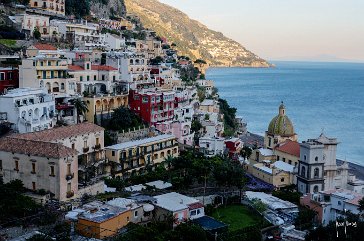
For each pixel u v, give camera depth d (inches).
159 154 5319.9
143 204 3708.2
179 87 7839.6
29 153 3764.8
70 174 3757.4
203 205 4087.1
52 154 3686.0
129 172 4901.6
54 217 3420.3
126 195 4055.1
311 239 3548.2
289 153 5767.7
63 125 5073.8
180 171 4943.4
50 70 5472.4
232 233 3816.4
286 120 6520.7
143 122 6097.4
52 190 3710.6
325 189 5300.2
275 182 5349.4
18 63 5920.3
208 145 6294.3
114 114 5728.3
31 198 3636.8
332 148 5310.0
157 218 3730.3
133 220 3575.3
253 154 6161.4
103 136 4694.9
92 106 5629.9
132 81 6712.6
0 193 3540.8
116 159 4783.5
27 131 4579.2
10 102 4616.1
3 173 3924.7
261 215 4288.9
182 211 3750.0
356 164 7706.7
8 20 7470.5
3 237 3105.3
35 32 7431.1
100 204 3597.4
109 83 6136.8
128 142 5157.5
